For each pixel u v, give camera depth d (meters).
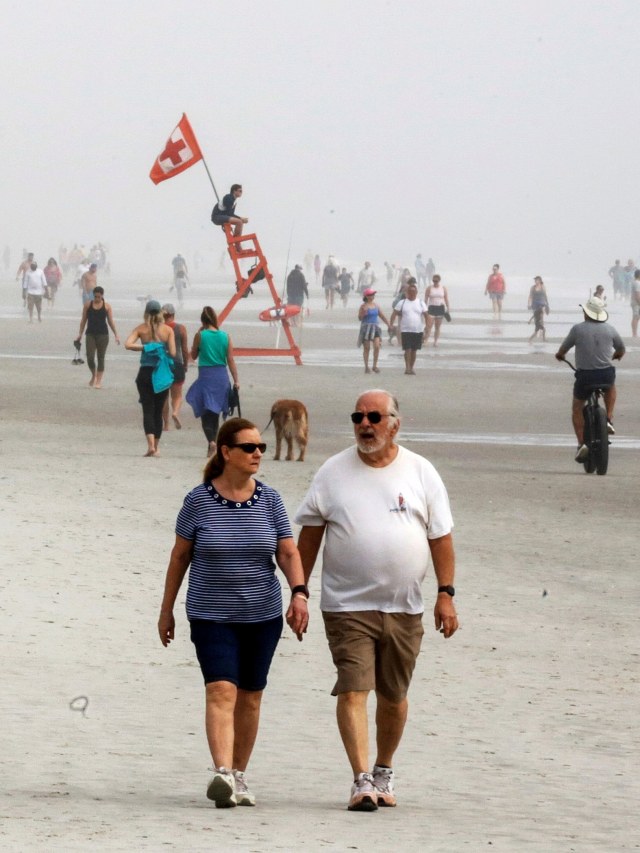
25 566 40.88
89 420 87.19
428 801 23.06
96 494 55.69
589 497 61.34
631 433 88.88
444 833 20.38
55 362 128.12
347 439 81.69
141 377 69.19
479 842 19.77
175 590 23.56
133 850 18.02
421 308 120.62
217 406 69.12
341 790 23.78
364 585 23.73
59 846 18.03
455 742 27.44
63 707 28.03
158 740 26.19
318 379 116.56
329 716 29.17
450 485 63.94
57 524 48.12
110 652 32.91
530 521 54.75
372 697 32.12
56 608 36.44
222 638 23.05
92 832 19.12
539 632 37.50
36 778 22.98
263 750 26.44
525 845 19.70
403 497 23.78
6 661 31.16
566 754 26.69
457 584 42.97
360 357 141.88
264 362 133.25
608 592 42.66
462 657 34.72
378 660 24.03
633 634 37.62
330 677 32.53
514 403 103.06
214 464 23.45
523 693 31.53
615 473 69.69
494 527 53.22
